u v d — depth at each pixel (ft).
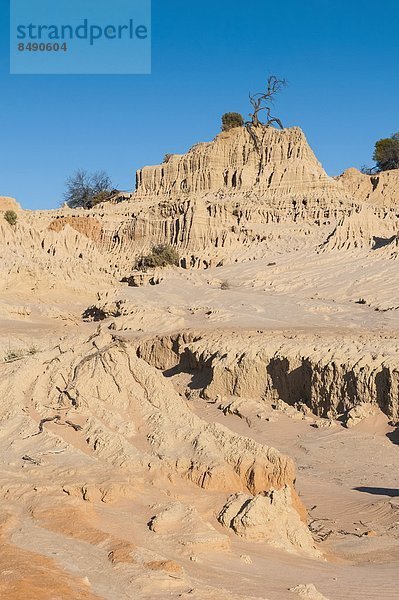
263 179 329.93
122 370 65.31
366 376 106.32
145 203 345.31
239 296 196.24
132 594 35.40
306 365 114.83
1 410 65.36
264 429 105.91
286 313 174.60
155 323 167.94
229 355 126.93
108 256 294.05
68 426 61.11
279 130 346.33
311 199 304.09
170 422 60.49
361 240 235.40
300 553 49.16
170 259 263.70
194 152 358.02
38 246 259.19
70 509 46.09
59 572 36.99
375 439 97.86
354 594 40.81
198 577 39.50
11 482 50.93
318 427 104.83
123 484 50.34
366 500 71.31
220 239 278.46
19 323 178.19
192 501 51.31
